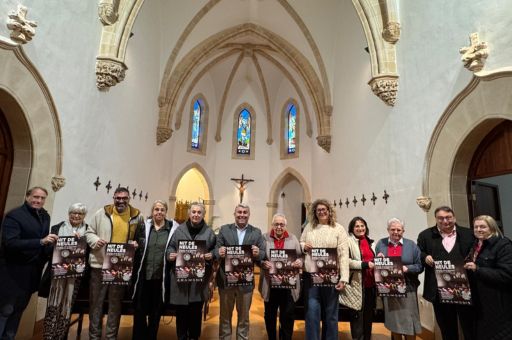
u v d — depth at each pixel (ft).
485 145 15.84
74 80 17.94
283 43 40.19
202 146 52.08
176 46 36.96
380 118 23.21
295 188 54.60
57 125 16.48
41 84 15.34
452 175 16.34
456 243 11.34
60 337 11.45
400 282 11.76
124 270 11.48
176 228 12.91
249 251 12.14
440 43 17.15
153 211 13.07
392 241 12.97
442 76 16.85
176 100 38.68
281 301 13.44
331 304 12.37
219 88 54.34
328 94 36.35
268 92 54.65
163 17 34.91
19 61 14.10
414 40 19.31
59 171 16.61
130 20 21.27
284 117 53.83
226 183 53.21
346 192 30.30
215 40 40.34
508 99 13.34
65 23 17.07
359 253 13.47
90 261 12.12
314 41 36.58
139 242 12.45
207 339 15.80
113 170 24.02
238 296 12.59
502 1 13.82
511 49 13.32
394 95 20.76
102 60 20.27
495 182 18.11
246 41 46.83
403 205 19.67
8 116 14.52
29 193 11.53
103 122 21.74
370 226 24.26
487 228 10.66
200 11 36.32
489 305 10.25
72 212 11.87
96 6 20.03
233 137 54.90
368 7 21.65
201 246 11.91
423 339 16.71
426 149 17.70
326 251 12.17
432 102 17.49
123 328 16.75
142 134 31.35
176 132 47.39
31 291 11.25
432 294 11.56
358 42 28.71
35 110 15.10
